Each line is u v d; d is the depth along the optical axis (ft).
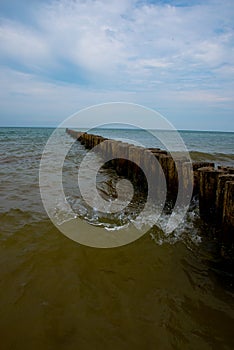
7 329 6.34
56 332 6.32
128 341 6.12
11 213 13.51
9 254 9.57
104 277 8.53
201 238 11.55
